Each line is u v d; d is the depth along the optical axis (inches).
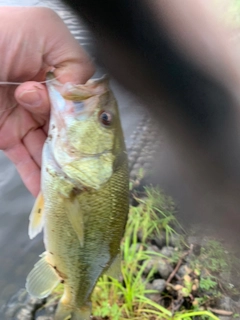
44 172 9.9
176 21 9.7
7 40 9.6
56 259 10.7
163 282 17.1
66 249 10.5
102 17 9.7
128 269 17.3
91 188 10.0
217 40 10.7
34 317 16.4
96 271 11.1
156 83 11.0
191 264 17.9
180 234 19.1
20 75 10.2
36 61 9.9
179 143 14.6
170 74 10.6
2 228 19.8
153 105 12.6
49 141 9.8
